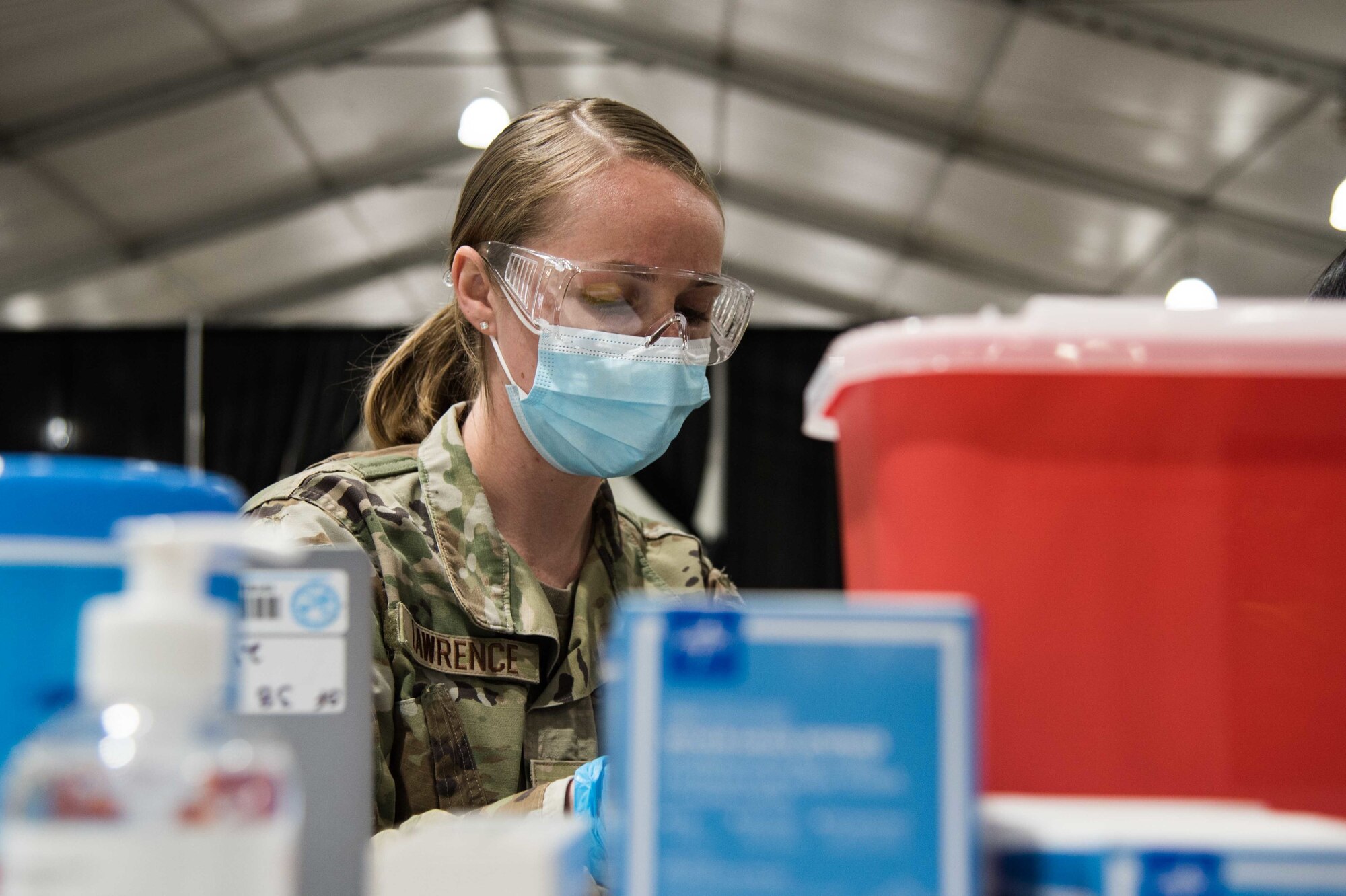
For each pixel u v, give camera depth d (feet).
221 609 1.45
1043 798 1.66
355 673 1.98
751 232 29.91
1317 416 1.65
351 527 3.93
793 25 22.15
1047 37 20.57
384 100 25.26
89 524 1.70
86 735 1.38
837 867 1.40
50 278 27.94
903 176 25.94
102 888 1.31
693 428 16.47
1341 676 1.65
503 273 4.18
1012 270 28.81
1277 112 21.02
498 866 1.47
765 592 16.15
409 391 4.81
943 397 1.68
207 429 17.83
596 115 4.33
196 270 29.25
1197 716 1.65
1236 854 1.40
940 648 1.42
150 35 21.58
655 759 1.43
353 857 1.94
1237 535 1.66
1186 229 25.12
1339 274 3.47
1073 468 1.67
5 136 22.99
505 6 23.38
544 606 4.12
